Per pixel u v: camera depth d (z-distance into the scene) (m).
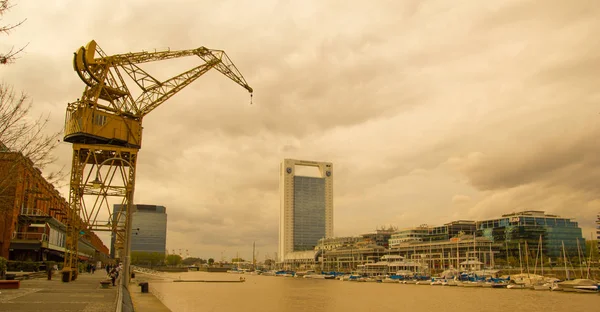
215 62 78.44
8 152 24.14
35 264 71.19
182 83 75.62
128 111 68.12
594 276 156.50
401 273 182.75
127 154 68.38
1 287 43.44
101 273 104.00
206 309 76.25
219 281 174.75
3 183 24.12
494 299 97.56
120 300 27.50
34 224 78.88
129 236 58.69
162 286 129.12
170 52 73.38
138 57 69.50
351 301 94.00
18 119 23.62
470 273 160.62
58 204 104.56
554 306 84.19
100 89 64.06
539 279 133.38
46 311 29.72
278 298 99.69
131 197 61.88
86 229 63.81
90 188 63.72
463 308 81.81
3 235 71.44
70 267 61.00
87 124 62.56
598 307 82.62
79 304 34.09
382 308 81.88
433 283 154.12
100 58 65.44
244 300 93.44
